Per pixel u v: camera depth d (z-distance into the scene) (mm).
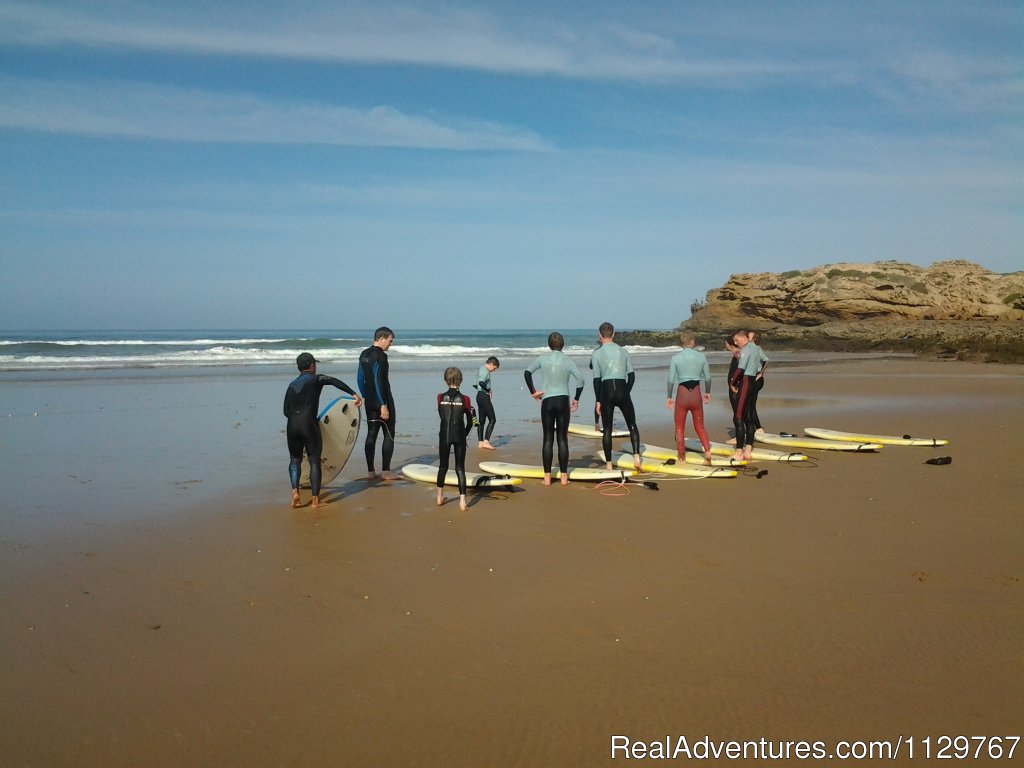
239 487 8469
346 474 9422
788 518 7137
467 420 7660
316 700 3707
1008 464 9805
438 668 4043
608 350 9453
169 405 16344
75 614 4750
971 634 4383
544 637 4434
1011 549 6039
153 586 5273
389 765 3180
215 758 3225
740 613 4762
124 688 3816
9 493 8031
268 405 16422
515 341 74250
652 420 14883
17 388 19828
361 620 4699
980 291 64250
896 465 9852
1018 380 24812
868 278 64938
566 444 8844
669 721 3500
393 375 26328
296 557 5945
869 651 4180
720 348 59031
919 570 5547
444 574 5559
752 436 10312
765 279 71938
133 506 7516
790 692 3742
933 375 27578
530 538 6504
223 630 4535
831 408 16750
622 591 5188
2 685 3828
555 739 3365
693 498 8023
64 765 3168
